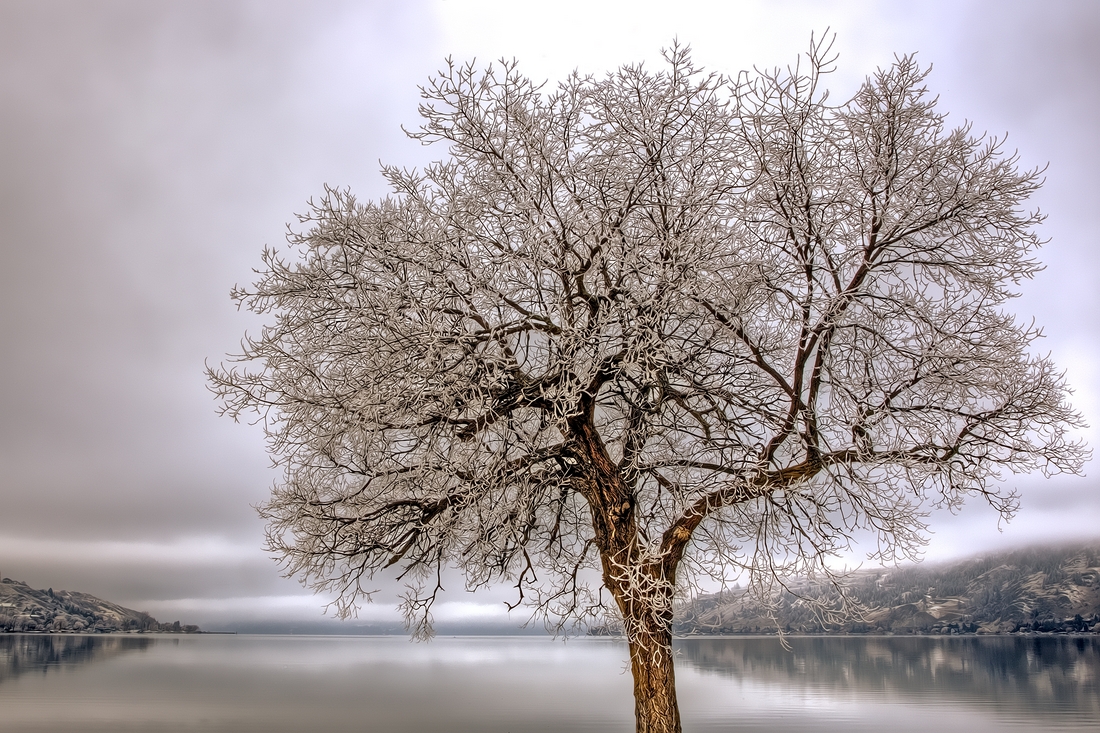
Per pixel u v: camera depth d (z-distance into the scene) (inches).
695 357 370.9
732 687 2308.1
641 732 350.6
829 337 350.9
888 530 375.9
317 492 405.7
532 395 353.1
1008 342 367.9
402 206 378.6
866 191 349.1
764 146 341.7
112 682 2549.2
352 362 391.9
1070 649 5083.7
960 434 364.2
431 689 2342.5
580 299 372.5
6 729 1449.3
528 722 1537.9
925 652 4739.2
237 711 1743.4
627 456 389.4
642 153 363.9
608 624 441.1
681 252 329.1
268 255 383.2
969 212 350.3
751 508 406.0
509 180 372.2
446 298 362.9
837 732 1349.7
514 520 389.1
